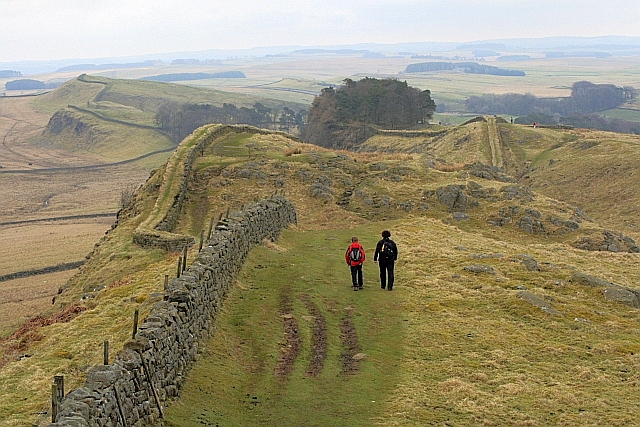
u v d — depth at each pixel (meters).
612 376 18.80
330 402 16.19
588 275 30.89
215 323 20.38
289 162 64.12
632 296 27.89
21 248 93.62
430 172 64.06
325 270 30.00
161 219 47.31
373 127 169.50
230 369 17.62
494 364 19.41
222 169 61.91
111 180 186.25
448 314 24.20
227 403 15.62
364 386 17.27
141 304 23.53
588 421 15.29
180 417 14.17
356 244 27.11
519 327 23.39
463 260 33.34
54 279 73.69
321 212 53.44
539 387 17.59
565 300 27.09
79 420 10.14
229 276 24.11
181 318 16.61
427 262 33.06
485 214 54.09
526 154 123.06
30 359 19.09
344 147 163.00
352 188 59.69
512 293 27.08
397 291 27.23
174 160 61.06
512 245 42.84
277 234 37.12
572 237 50.38
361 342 20.91
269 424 14.79
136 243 43.47
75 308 26.50
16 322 44.12
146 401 13.35
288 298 24.62
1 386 16.98
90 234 106.25
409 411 15.73
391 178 61.88
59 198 156.75
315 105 183.38
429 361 19.50
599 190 96.00
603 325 24.08
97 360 18.08
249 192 56.88
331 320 22.88
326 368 18.45
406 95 179.75
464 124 155.12
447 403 16.38
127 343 13.86
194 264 20.23
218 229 26.12
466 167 68.25
